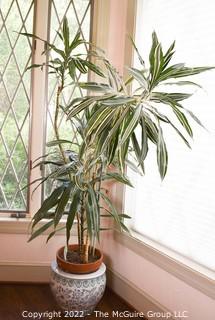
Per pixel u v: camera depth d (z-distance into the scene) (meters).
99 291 1.80
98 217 1.67
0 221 2.13
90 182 1.75
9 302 1.99
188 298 1.65
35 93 2.11
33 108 2.11
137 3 1.95
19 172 2.19
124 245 2.06
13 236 2.17
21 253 2.20
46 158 2.16
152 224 1.95
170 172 1.81
